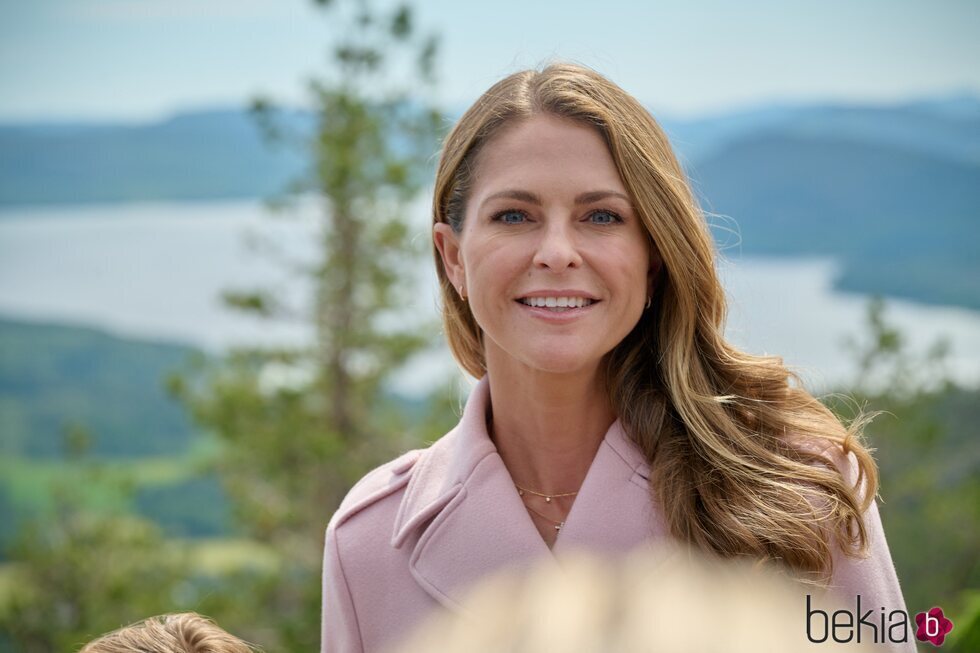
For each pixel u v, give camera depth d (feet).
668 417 7.81
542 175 7.06
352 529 8.39
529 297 7.12
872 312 45.73
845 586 7.37
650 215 7.25
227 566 43.60
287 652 40.14
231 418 41.45
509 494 7.77
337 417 43.55
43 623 44.29
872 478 7.63
